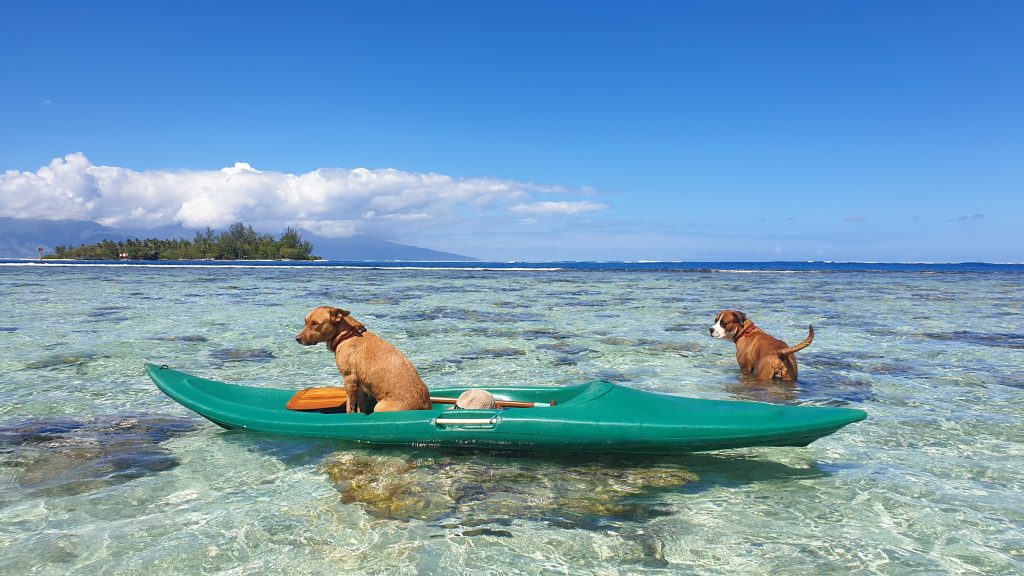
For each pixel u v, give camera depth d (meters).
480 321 8.76
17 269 25.31
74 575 2.06
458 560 2.16
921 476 2.95
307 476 2.89
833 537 2.35
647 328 8.15
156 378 3.85
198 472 2.94
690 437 2.90
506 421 3.03
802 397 4.49
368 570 2.10
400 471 2.95
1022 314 9.97
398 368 3.38
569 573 2.09
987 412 4.08
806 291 15.53
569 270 31.59
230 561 2.15
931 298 13.27
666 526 2.42
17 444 3.33
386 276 22.83
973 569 2.13
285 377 5.07
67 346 6.34
